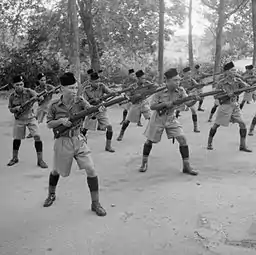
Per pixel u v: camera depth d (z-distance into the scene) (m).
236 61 29.12
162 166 6.45
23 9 18.58
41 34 19.36
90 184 4.60
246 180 5.65
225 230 4.08
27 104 6.35
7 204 4.93
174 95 5.85
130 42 20.72
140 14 19.38
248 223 4.22
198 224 4.24
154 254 3.65
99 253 3.70
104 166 6.52
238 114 7.21
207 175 5.92
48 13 18.95
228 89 7.09
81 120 4.62
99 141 8.40
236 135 8.70
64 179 5.84
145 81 8.29
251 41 26.47
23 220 4.46
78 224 4.32
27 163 6.73
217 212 4.54
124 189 5.40
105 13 18.36
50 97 9.68
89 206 4.81
